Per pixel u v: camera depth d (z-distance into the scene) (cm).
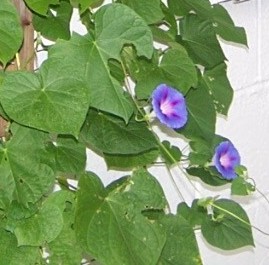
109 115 143
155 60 147
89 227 133
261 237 216
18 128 133
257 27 200
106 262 133
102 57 133
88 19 147
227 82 168
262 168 213
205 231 161
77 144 142
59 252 138
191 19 156
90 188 136
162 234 140
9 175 131
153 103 143
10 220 133
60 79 130
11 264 136
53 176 133
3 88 127
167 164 166
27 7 142
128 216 138
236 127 203
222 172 154
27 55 144
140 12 144
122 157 151
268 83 208
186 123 158
